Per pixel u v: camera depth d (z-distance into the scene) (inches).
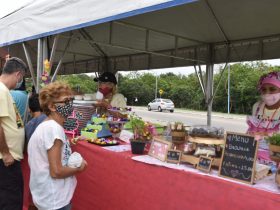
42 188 71.4
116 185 91.9
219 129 79.4
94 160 101.0
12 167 104.8
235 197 62.4
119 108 127.3
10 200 105.1
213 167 73.2
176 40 206.5
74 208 109.3
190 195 70.8
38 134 71.9
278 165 63.4
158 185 78.7
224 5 145.3
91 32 200.4
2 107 99.6
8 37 151.5
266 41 190.2
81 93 138.4
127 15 83.7
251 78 1015.6
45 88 74.0
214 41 213.9
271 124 96.4
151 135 94.0
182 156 78.7
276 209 56.0
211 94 233.9
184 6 147.9
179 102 1384.1
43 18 124.6
